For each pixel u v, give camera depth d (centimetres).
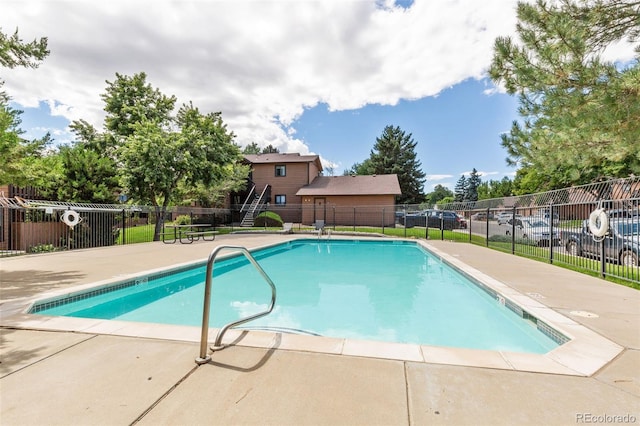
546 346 354
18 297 436
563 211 777
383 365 240
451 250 1073
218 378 220
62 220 1019
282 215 2794
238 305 555
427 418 177
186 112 1766
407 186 4344
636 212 604
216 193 2381
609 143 445
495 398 197
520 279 584
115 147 1777
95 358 249
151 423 172
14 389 204
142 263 755
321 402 192
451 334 418
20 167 759
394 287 690
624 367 239
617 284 540
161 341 283
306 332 425
